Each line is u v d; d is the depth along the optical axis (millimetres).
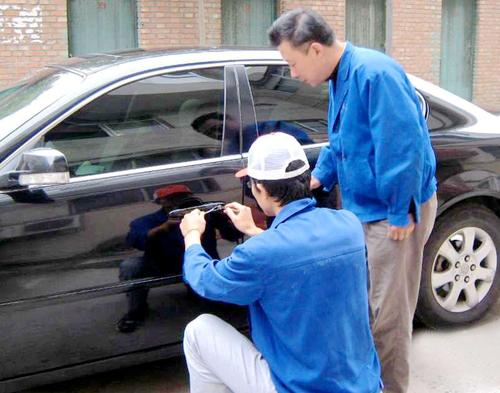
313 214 2469
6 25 8789
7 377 3195
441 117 4160
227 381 2623
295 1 10688
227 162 3547
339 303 2389
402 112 2953
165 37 9820
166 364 4012
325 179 3514
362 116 3064
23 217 3080
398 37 11797
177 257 3416
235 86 3668
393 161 2965
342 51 3119
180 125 3514
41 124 3225
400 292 3207
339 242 2408
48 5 8992
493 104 13156
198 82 3596
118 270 3289
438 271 4230
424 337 4285
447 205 4082
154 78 3504
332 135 3256
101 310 3291
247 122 3656
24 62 8977
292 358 2432
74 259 3195
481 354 4086
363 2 11539
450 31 12586
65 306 3211
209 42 10125
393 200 3010
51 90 3441
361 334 2471
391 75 2979
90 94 3342
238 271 2365
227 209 3129
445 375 3867
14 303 3105
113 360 3391
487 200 4281
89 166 3289
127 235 3293
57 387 3752
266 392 2486
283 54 3121
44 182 3014
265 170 2457
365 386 2453
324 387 2395
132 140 3404
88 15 9453
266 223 3604
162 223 3369
